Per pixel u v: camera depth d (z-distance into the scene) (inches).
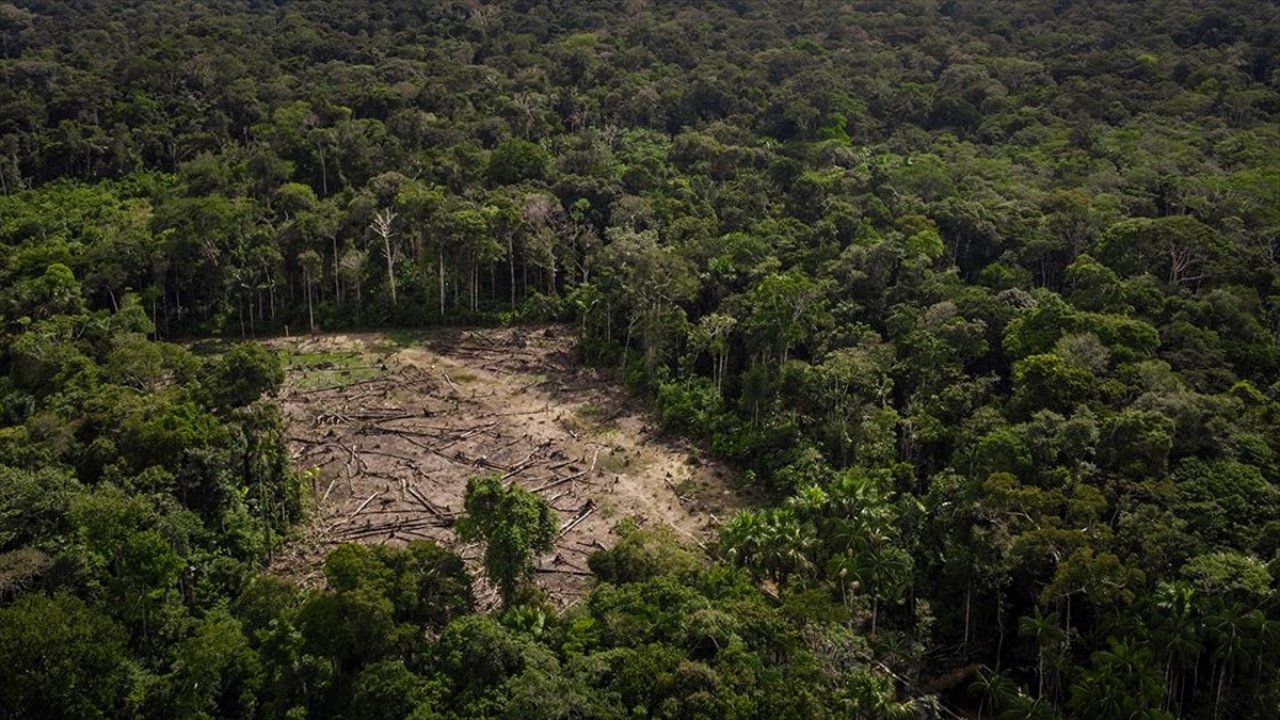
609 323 3368.6
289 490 2348.7
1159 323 2672.2
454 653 1553.9
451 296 3804.1
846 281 3090.6
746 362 3014.3
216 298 3649.1
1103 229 3262.8
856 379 2544.3
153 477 1994.3
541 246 3681.1
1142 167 3754.9
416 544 1771.7
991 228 3390.7
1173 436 2026.3
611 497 2509.8
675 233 3646.7
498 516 1809.8
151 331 3211.1
